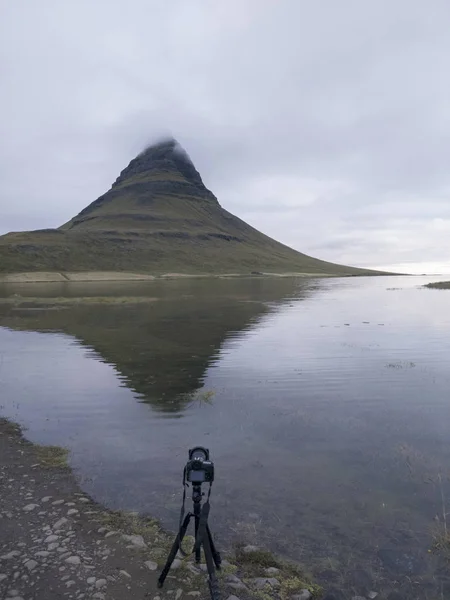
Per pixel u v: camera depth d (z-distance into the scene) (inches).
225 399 478.6
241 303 1817.2
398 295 2352.4
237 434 372.5
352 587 188.2
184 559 201.3
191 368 634.8
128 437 366.9
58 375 594.2
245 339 896.3
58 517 234.8
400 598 181.8
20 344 841.5
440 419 408.8
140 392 508.7
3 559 195.5
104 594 174.4
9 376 589.6
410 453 328.5
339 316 1328.7
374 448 339.9
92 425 397.4
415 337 916.0
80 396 493.7
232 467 306.8
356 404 458.0
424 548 213.9
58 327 1076.5
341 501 259.0
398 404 456.8
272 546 216.4
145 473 296.8
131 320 1221.7
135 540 212.8
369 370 616.1
